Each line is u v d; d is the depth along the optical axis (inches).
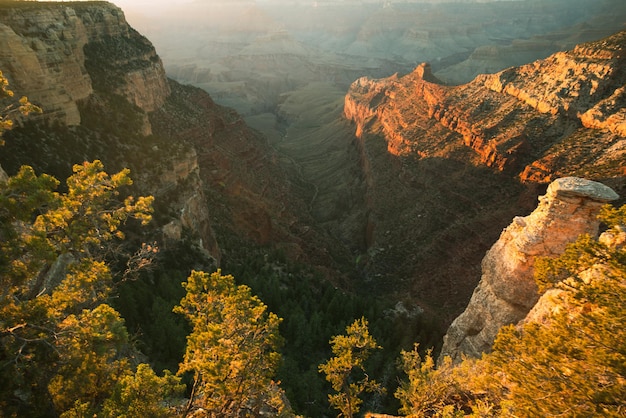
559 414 517.0
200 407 700.7
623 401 487.2
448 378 980.6
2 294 615.2
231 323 709.9
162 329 1412.4
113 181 752.3
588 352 518.9
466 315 1521.9
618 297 525.0
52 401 637.3
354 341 1032.2
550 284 663.1
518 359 613.0
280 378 1486.2
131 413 600.4
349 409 1054.4
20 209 585.9
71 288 718.5
